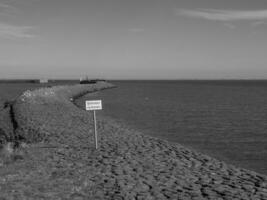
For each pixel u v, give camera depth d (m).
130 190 8.89
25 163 11.44
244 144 22.17
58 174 10.20
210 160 13.55
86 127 21.95
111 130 21.42
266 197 8.56
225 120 36.12
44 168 10.88
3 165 10.98
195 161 13.13
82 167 11.30
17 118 26.27
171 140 23.33
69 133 19.05
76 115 29.41
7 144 14.54
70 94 72.31
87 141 16.70
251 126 31.50
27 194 8.10
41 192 8.32
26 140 17.59
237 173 11.42
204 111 46.72
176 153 14.65
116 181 9.73
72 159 12.50
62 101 47.59
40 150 14.05
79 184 9.18
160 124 32.09
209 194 8.69
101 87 124.06
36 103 39.62
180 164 12.35
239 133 27.14
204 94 99.38
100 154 13.59
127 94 93.44
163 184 9.55
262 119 37.34
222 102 65.12
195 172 11.19
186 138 24.38
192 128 29.73
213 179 10.35
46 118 25.88
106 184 9.40
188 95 92.69
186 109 49.50
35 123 22.83
